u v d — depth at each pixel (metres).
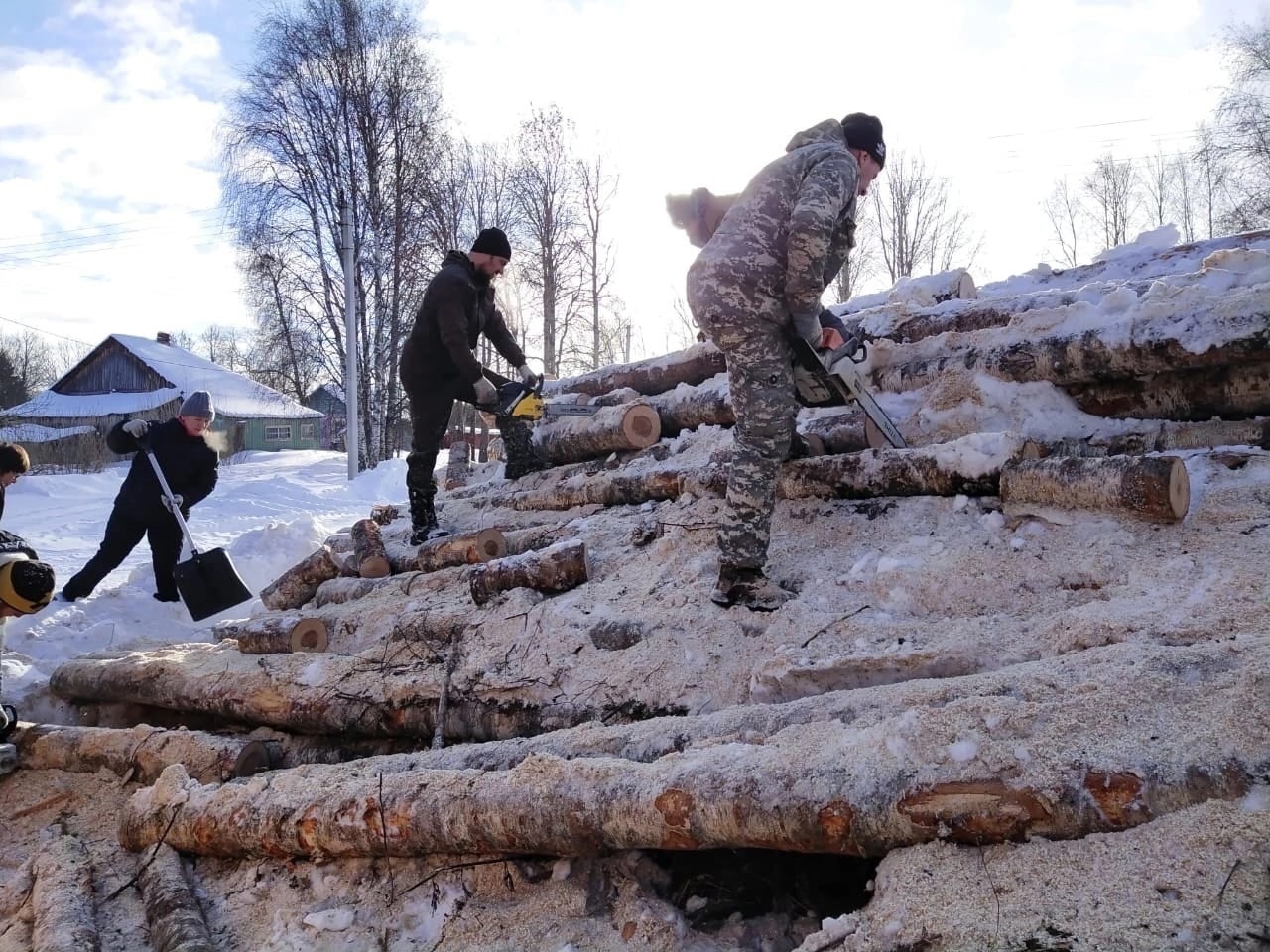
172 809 3.39
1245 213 26.20
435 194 27.64
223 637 5.37
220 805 3.27
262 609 6.55
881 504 4.05
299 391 36.16
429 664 4.14
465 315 5.73
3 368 50.84
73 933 2.86
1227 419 3.93
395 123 26.83
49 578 3.96
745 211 3.62
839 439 4.52
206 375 37.19
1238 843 1.83
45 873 3.34
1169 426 3.96
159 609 6.55
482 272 5.96
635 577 4.22
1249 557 2.91
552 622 4.02
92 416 33.78
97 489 17.42
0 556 3.94
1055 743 2.15
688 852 2.76
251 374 39.19
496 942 2.64
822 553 3.93
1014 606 3.20
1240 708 2.11
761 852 2.71
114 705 5.09
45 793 4.15
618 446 6.12
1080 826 2.00
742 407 3.62
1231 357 3.70
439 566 5.54
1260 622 2.56
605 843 2.62
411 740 4.07
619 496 5.44
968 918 1.90
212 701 4.48
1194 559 3.00
